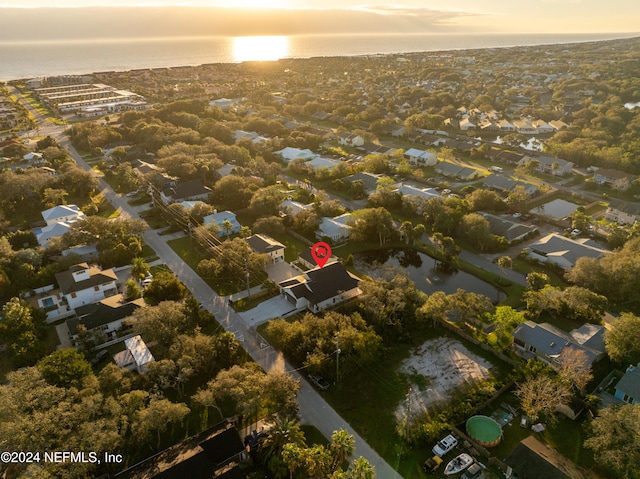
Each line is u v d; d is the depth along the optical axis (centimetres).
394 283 8769
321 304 8525
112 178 15775
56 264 9550
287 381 6131
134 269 9500
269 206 12488
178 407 5628
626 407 5559
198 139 19062
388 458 5666
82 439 5203
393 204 13025
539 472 5194
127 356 7031
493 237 11056
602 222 12494
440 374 7088
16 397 5519
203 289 9381
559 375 6519
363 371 7144
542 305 8325
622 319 7238
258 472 5406
